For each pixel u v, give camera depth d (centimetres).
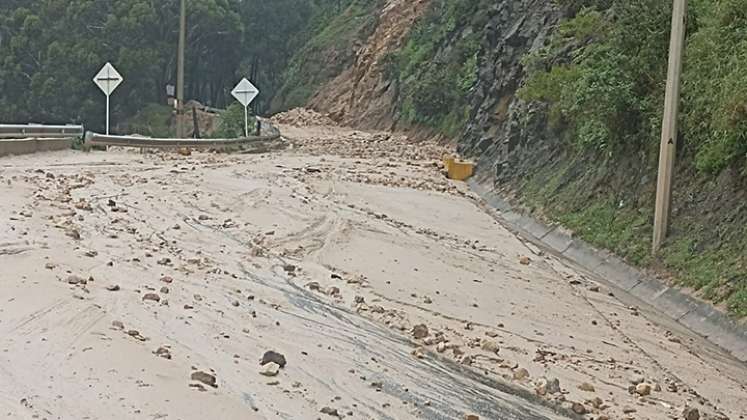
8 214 1478
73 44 6069
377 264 1420
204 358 866
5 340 830
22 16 6197
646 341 1115
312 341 980
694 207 1505
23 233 1330
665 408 862
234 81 7725
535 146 2475
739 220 1363
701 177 1543
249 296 1145
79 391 725
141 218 1641
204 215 1722
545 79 2373
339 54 6856
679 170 1616
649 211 1614
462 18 4816
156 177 2248
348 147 4034
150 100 6294
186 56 6631
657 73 1755
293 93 7006
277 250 1466
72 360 793
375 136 4800
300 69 7194
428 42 5288
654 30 1736
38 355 798
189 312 1027
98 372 771
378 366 916
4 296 966
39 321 895
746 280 1233
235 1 7444
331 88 6594
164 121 5916
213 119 5816
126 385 748
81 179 2084
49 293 997
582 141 2030
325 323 1059
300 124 6012
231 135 4403
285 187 2192
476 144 3266
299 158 3219
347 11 7394
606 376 950
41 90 6031
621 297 1377
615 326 1175
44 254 1200
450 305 1201
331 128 5684
